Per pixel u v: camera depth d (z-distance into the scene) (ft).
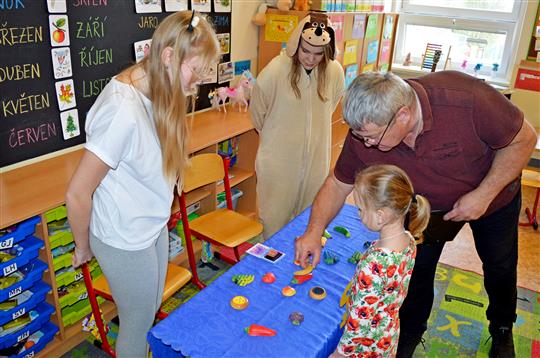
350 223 7.30
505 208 6.13
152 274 5.27
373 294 4.63
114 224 4.83
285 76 7.91
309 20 7.61
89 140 4.34
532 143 5.26
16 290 5.87
